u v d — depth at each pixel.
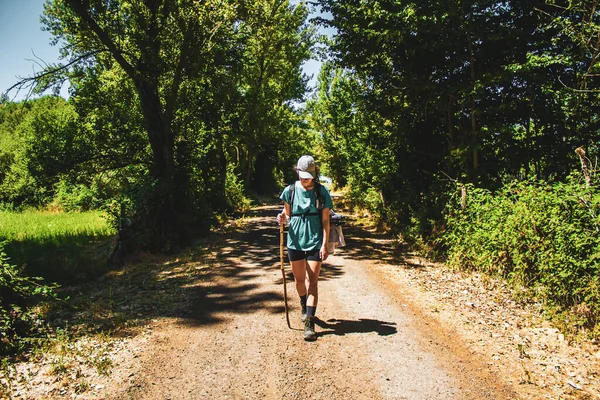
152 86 11.85
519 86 9.42
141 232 9.81
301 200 4.68
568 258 5.27
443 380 3.77
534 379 3.76
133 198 10.04
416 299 6.03
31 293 5.35
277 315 5.52
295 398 3.51
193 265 8.59
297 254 4.76
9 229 16.12
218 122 16.12
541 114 9.45
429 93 10.52
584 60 8.62
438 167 11.59
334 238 4.86
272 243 11.28
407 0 9.48
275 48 24.19
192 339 4.76
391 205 12.73
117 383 3.76
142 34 11.57
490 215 7.48
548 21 9.03
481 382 3.73
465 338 4.66
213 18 11.80
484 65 10.37
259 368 4.03
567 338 4.54
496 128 9.17
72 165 12.84
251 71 23.91
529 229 6.14
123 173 13.89
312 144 38.44
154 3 11.57
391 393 3.57
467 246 7.66
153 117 12.05
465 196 8.29
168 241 10.30
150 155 13.15
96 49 12.24
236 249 10.38
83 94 12.95
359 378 3.82
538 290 5.78
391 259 8.70
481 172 9.79
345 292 6.46
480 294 6.15
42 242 12.56
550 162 9.25
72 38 12.48
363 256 9.10
